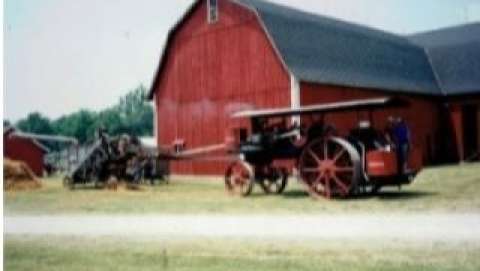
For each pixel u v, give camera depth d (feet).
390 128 50.01
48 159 119.44
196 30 89.66
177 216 40.14
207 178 83.61
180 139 90.63
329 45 92.12
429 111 102.73
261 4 92.89
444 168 83.41
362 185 49.55
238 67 84.58
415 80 103.19
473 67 107.45
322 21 102.99
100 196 56.49
